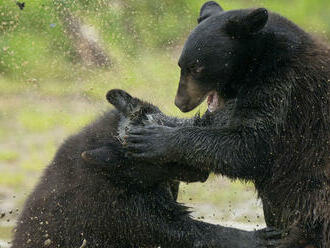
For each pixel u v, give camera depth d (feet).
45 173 39.75
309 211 35.58
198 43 36.27
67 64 66.33
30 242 37.32
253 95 35.42
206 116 38.22
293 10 82.53
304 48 35.68
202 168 35.58
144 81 63.36
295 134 35.09
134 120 37.40
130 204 36.94
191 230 37.68
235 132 35.37
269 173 35.76
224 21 36.24
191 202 54.60
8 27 63.77
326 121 34.96
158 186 37.58
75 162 37.76
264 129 34.94
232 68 36.17
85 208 36.70
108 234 36.96
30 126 66.49
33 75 68.90
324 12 82.23
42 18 63.46
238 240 37.63
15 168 59.52
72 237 36.78
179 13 72.64
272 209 36.96
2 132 65.82
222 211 53.31
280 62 35.22
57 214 37.19
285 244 36.78
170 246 37.73
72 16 59.31
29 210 38.40
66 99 66.49
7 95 70.38
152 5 70.44
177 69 66.39
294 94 34.99
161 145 35.47
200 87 36.91
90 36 61.26
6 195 54.75
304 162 35.32
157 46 68.13
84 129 39.60
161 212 37.42
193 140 35.37
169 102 57.06
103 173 36.60
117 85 62.69
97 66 63.26
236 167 35.12
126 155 35.99
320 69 35.24
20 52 68.59
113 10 63.05
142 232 37.24
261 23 35.17
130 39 65.51
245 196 55.72
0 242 46.01
